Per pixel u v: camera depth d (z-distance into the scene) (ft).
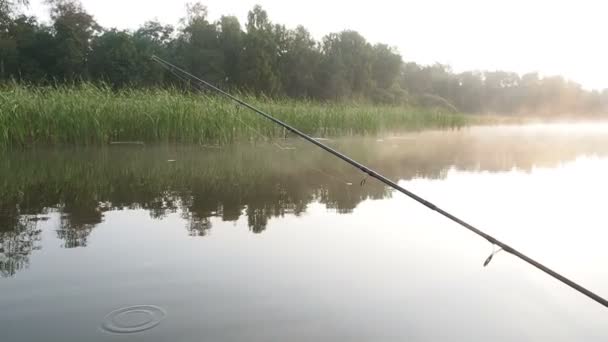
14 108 23.06
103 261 7.30
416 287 6.73
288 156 22.54
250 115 29.86
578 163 21.26
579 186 14.92
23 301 5.87
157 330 5.26
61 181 14.16
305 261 7.61
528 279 7.16
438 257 8.01
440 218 10.59
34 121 23.97
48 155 20.75
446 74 265.54
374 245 8.54
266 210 11.03
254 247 8.20
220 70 122.31
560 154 25.68
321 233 9.19
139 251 7.80
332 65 147.13
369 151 26.32
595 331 5.61
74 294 6.11
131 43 97.25
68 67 95.96
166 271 6.97
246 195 12.69
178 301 6.00
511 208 11.71
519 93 246.47
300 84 143.23
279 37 142.92
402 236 9.16
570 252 8.47
